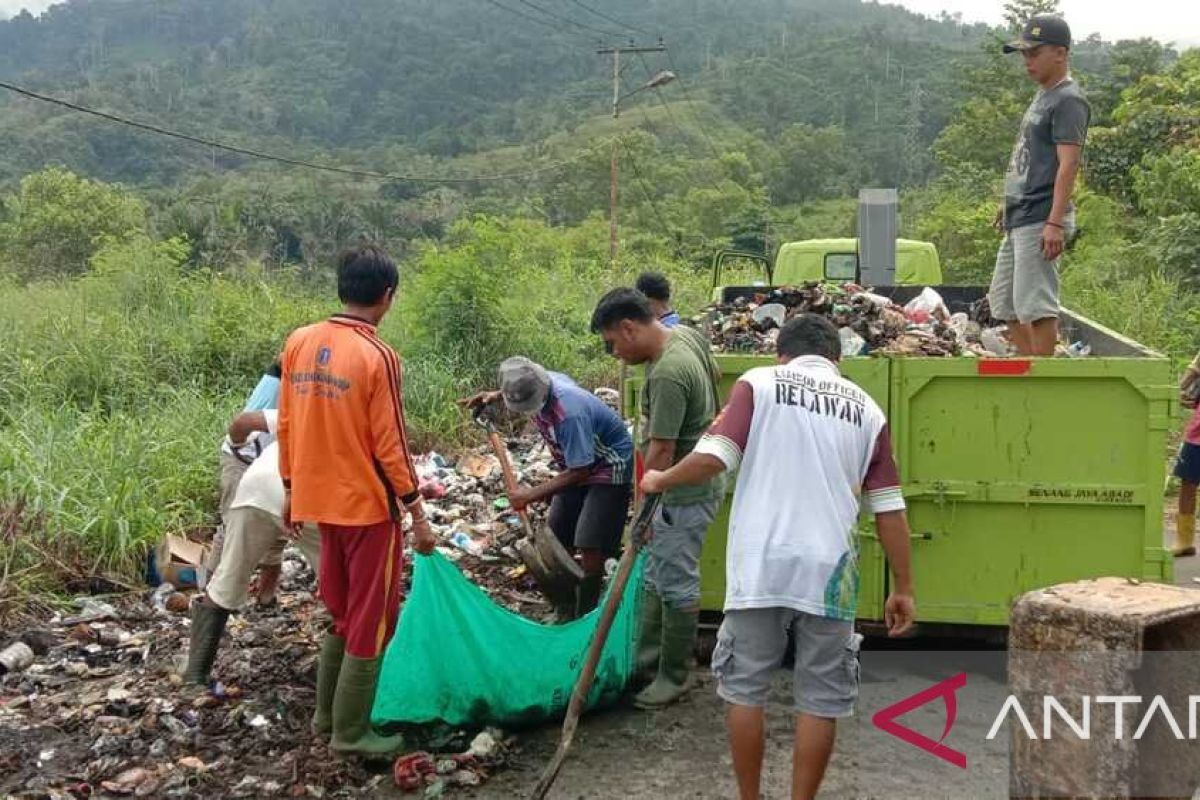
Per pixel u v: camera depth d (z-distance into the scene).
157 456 7.78
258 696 4.82
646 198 51.72
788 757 4.32
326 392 4.11
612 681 4.74
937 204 29.03
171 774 4.16
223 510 5.30
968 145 37.19
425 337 11.90
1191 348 12.09
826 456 3.62
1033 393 4.77
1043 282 5.84
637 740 4.50
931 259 10.06
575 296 15.66
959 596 4.91
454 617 4.38
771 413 3.67
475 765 4.25
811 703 3.65
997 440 4.80
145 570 6.52
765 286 8.89
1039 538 4.83
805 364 3.79
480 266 12.44
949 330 6.18
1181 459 7.11
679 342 4.72
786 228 51.28
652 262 21.52
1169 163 17.69
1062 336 7.22
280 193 45.19
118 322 11.59
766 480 3.64
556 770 3.82
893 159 71.81
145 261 14.22
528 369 5.15
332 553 4.26
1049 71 5.69
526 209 49.81
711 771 4.23
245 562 4.80
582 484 5.46
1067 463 4.77
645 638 5.02
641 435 5.09
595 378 12.77
